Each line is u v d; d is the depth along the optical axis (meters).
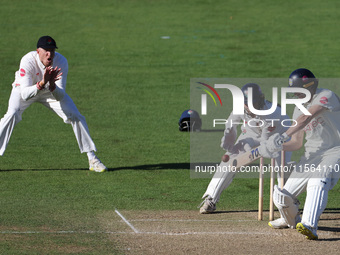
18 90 32.25
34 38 75.56
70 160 36.50
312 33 79.38
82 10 90.38
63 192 29.45
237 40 76.19
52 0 95.50
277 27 82.12
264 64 66.31
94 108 51.44
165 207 27.23
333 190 31.20
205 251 20.55
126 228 23.38
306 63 66.50
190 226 23.89
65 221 24.28
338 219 25.48
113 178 32.53
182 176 33.28
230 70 64.06
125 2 95.62
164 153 38.59
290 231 23.28
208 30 80.88
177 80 60.91
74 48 72.06
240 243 21.52
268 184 32.25
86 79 60.94
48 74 29.66
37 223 23.88
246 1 96.19
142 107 51.97
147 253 20.27
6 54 68.62
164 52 71.19
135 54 70.38
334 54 70.12
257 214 26.28
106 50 71.75
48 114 49.12
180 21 85.25
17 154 37.56
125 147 40.00
